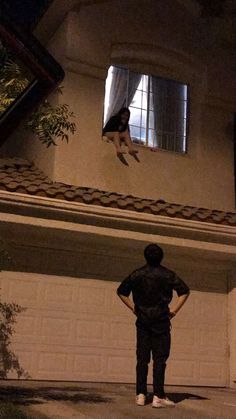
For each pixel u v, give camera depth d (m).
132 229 10.30
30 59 4.04
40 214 9.62
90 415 6.11
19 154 13.36
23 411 6.06
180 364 11.02
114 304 10.63
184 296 7.00
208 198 12.86
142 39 12.81
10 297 9.86
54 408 6.48
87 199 9.85
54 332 10.09
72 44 11.98
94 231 9.96
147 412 6.47
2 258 8.64
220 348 11.41
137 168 12.27
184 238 10.72
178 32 13.25
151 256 7.00
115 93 12.77
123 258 10.84
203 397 8.58
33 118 6.57
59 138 11.51
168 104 13.29
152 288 6.89
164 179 12.48
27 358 9.81
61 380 9.99
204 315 11.41
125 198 10.76
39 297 10.09
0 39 4.02
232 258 11.44
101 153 11.94
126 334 10.61
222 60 13.57
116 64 12.85
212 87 13.33
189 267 11.42
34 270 10.12
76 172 11.57
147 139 12.94
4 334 9.71
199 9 13.39
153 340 6.95
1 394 7.69
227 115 13.54
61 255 10.38
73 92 11.87
